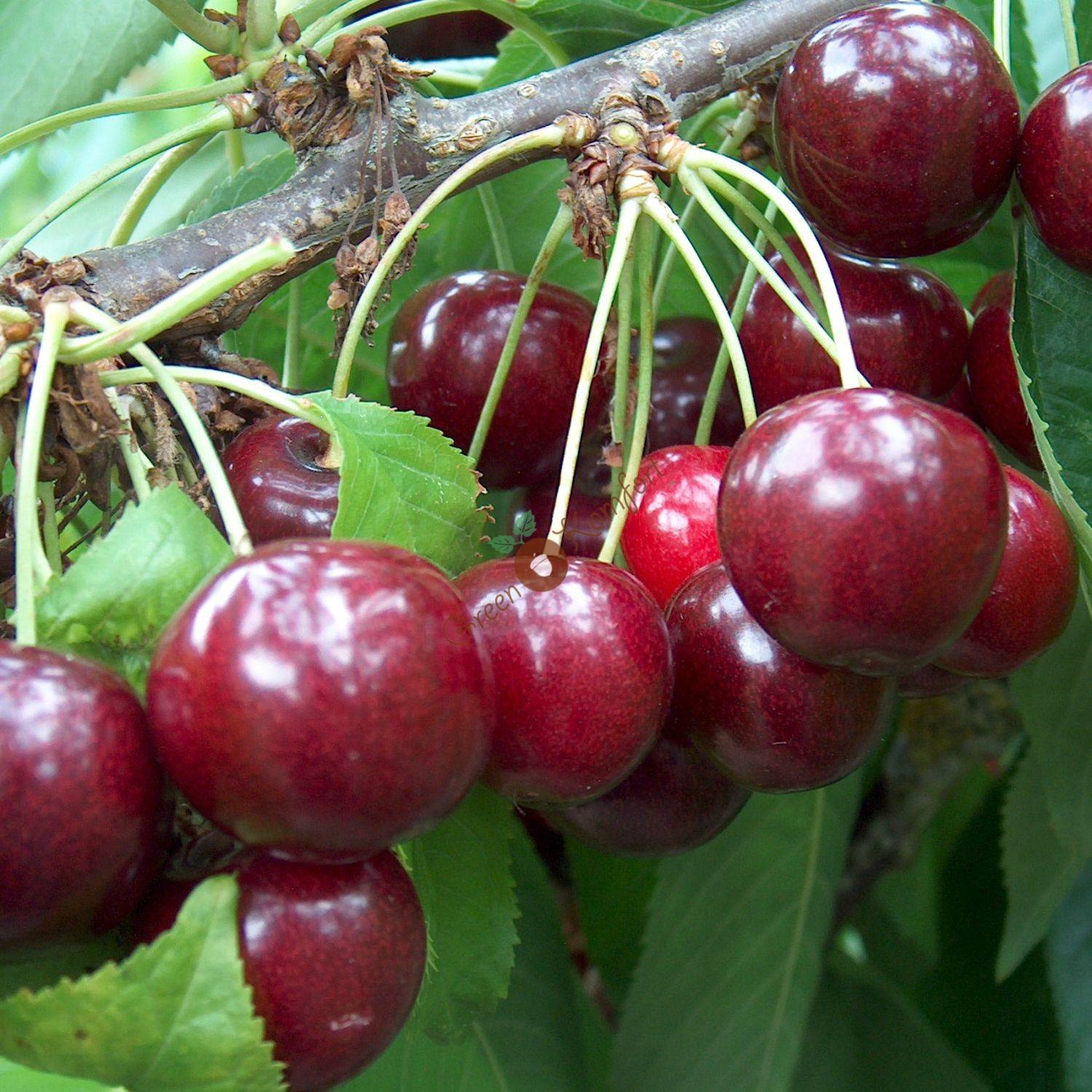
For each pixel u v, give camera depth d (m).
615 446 0.26
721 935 0.33
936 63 0.25
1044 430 0.25
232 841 0.22
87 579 0.21
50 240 0.37
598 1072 0.36
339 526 0.23
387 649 0.20
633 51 0.27
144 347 0.22
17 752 0.20
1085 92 0.25
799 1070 0.36
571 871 0.36
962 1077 0.35
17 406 0.23
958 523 0.22
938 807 0.40
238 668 0.20
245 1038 0.20
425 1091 0.30
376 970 0.21
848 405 0.22
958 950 0.38
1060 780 0.30
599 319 0.24
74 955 0.21
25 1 0.31
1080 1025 0.34
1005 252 0.31
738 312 0.28
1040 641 0.25
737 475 0.23
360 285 0.26
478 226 0.33
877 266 0.27
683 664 0.24
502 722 0.23
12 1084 0.24
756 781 0.24
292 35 0.26
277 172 0.30
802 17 0.28
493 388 0.27
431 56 0.35
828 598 0.22
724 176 0.31
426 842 0.25
